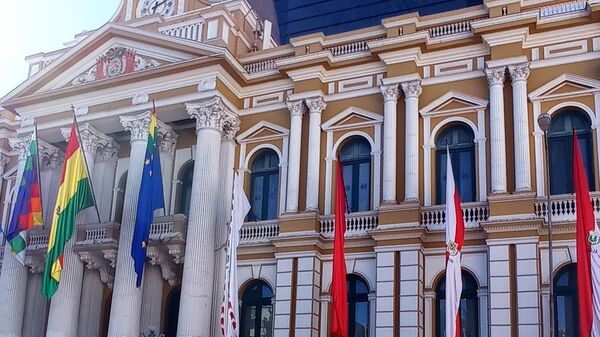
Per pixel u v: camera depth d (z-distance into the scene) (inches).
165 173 1128.2
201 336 964.0
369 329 928.3
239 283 1015.6
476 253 892.0
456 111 960.9
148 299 1071.6
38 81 1182.3
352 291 954.7
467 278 898.1
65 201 1027.3
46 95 1160.8
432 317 896.9
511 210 868.0
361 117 1016.2
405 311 890.7
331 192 1008.2
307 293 952.3
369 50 1013.8
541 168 896.9
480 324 868.6
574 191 861.8
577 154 808.9
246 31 1202.6
